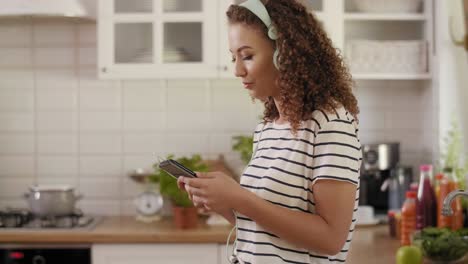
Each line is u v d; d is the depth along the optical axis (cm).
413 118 409
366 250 291
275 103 187
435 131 384
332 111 171
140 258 350
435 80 381
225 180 173
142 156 409
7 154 411
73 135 410
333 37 373
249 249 180
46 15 361
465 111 377
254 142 199
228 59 371
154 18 371
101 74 372
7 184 411
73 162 410
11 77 409
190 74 371
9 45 408
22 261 348
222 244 348
